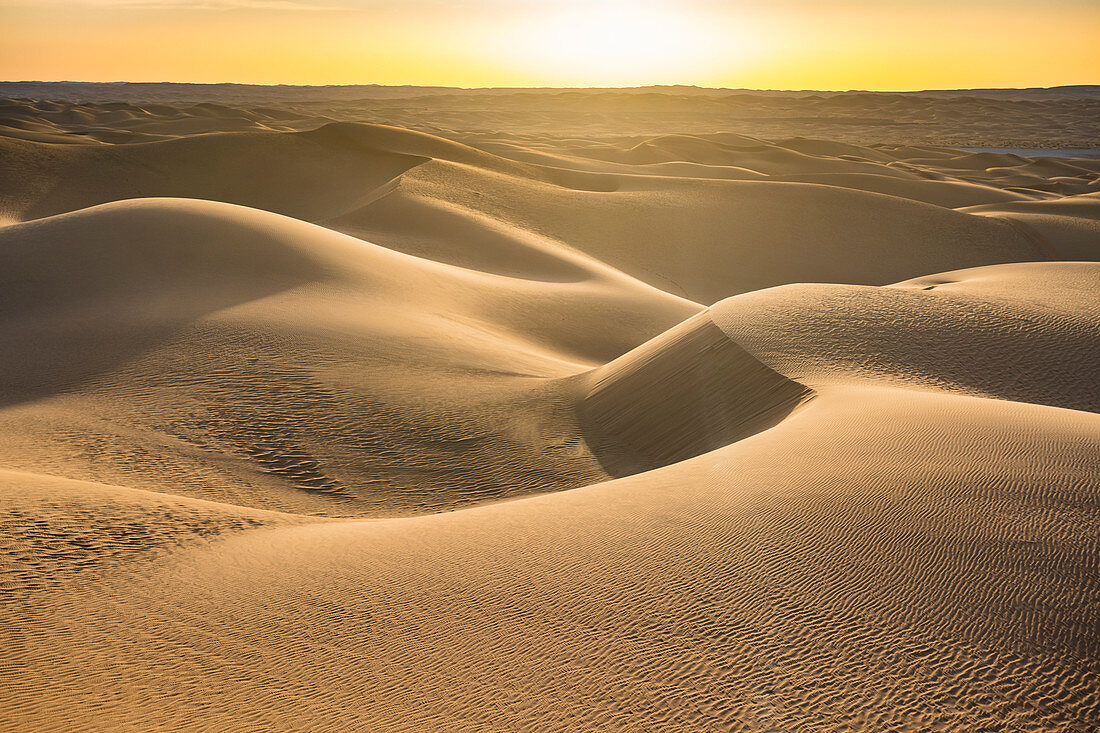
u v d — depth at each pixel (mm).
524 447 15828
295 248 28375
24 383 17859
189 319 21609
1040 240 56594
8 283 23781
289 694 5992
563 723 5480
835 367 16031
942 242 55469
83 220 28125
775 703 5520
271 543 9555
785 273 50625
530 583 7469
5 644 6602
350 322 22812
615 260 49531
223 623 7156
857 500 8219
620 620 6660
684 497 9156
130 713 5711
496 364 21703
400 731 5492
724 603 6727
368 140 73812
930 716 5316
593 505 9422
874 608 6438
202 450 14914
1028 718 5281
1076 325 19938
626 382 18250
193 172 65438
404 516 12734
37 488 10445
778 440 10797
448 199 52500
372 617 7133
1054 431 9992
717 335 18016
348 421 16688
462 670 6184
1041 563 6812
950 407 11359
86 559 8539
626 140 157500
